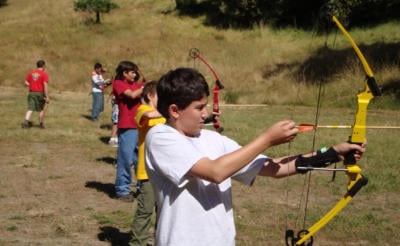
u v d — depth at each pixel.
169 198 2.45
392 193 7.97
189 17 34.09
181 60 27.88
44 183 8.31
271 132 2.31
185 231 2.39
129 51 29.53
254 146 2.31
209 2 34.91
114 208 7.02
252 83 23.47
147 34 31.80
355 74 20.77
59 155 10.53
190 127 2.50
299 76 22.44
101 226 6.30
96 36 31.81
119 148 7.24
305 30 29.56
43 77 13.45
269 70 24.38
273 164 2.61
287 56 25.53
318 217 6.61
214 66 25.84
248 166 2.59
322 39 25.89
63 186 8.15
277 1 31.31
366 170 9.06
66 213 6.77
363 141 2.67
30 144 11.65
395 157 10.08
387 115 16.92
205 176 2.32
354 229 6.29
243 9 32.03
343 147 2.64
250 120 15.23
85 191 7.88
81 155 10.56
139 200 5.12
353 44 2.79
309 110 18.41
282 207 7.11
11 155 10.49
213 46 29.31
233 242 2.48
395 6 27.17
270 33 30.34
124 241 5.83
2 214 6.72
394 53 22.38
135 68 6.86
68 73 27.39
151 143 2.48
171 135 2.44
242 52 27.67
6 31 33.69
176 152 2.39
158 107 2.56
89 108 18.11
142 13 35.66
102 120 15.30
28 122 13.66
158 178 2.49
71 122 14.75
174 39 30.89
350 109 18.86
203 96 2.49
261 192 7.88
